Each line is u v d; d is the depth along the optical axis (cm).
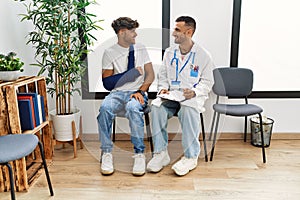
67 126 219
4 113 162
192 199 167
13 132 164
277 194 171
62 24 206
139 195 171
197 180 188
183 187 180
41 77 196
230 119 261
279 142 256
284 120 262
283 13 251
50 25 202
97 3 234
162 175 196
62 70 213
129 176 195
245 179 189
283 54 259
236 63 257
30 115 175
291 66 261
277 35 256
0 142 147
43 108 197
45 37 235
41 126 189
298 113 260
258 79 265
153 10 253
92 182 187
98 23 255
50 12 198
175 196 170
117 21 201
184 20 201
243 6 251
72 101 247
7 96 160
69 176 194
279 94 257
